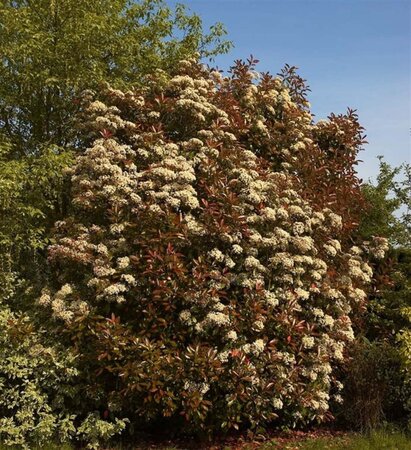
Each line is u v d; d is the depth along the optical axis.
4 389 5.95
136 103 7.62
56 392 6.11
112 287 5.88
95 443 5.81
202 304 5.84
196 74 8.63
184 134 7.62
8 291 6.91
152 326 5.96
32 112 8.54
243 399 5.84
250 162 6.95
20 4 8.29
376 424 6.80
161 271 5.86
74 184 7.02
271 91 8.53
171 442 6.38
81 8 8.12
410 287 7.97
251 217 6.35
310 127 8.73
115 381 6.14
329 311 6.89
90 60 8.20
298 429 6.93
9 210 7.24
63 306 6.16
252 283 6.14
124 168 6.97
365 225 10.13
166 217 6.09
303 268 6.55
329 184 8.05
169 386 5.83
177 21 10.61
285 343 6.29
